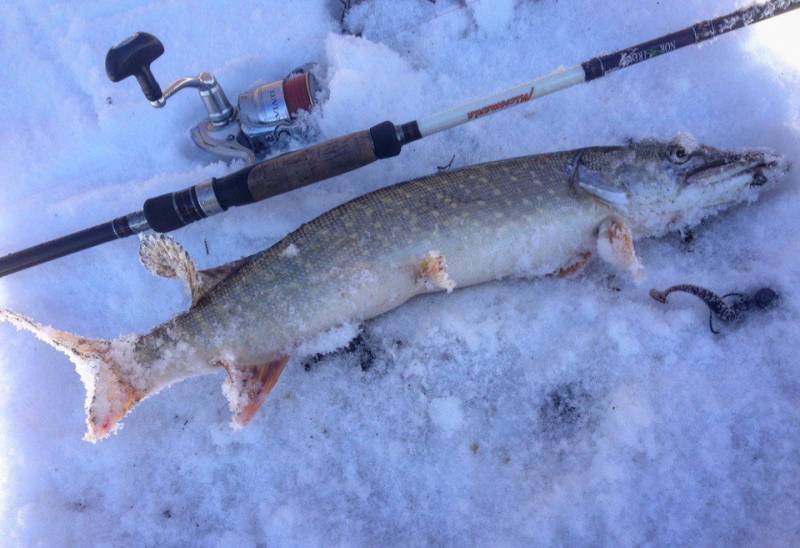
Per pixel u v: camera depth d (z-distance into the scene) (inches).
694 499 21.1
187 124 26.1
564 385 22.6
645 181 22.4
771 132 23.6
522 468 22.1
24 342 24.5
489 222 22.1
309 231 21.9
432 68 25.8
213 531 22.6
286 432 23.0
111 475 23.2
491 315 23.4
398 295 22.4
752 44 24.1
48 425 23.8
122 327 24.8
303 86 24.0
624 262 22.2
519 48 25.7
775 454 21.1
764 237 23.1
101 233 22.9
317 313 21.7
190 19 26.4
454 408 22.5
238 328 21.5
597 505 21.2
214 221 24.6
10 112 26.4
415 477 22.4
